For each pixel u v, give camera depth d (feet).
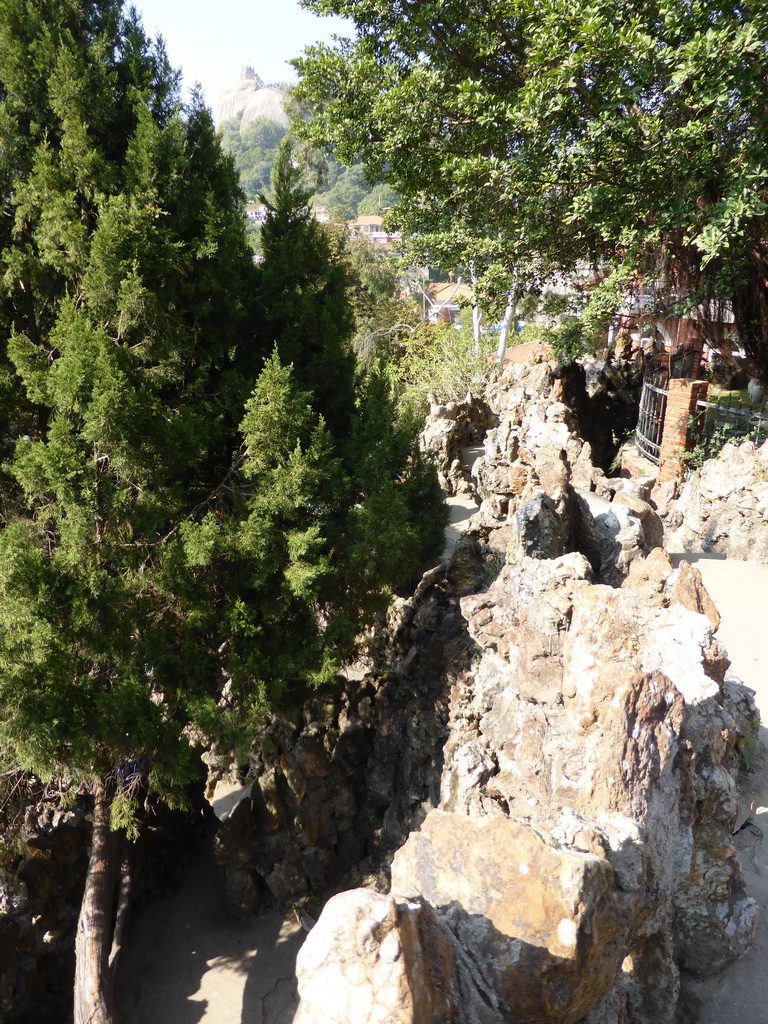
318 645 30.32
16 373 29.91
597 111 44.16
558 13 41.09
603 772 13.50
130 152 29.81
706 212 37.65
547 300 55.62
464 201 53.93
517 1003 10.14
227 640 31.04
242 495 31.40
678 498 41.37
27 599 25.26
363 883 34.24
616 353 70.79
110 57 32.96
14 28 31.01
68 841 36.22
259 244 40.73
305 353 37.37
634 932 13.01
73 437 26.73
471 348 98.58
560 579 17.57
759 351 49.14
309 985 8.71
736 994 14.88
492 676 21.65
